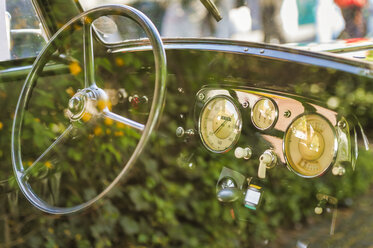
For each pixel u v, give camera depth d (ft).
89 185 4.98
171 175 4.83
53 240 4.91
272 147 4.27
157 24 5.56
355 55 4.60
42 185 4.99
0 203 4.84
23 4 4.91
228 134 4.47
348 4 7.41
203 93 4.62
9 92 4.78
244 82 4.40
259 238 4.42
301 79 4.10
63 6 4.94
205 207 4.74
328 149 4.03
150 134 3.91
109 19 4.97
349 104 3.96
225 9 7.92
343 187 4.03
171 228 4.79
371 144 3.94
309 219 4.22
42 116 4.90
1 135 4.77
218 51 4.36
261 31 9.27
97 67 5.00
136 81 4.97
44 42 5.06
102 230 4.91
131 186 4.93
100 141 4.83
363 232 4.05
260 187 4.33
